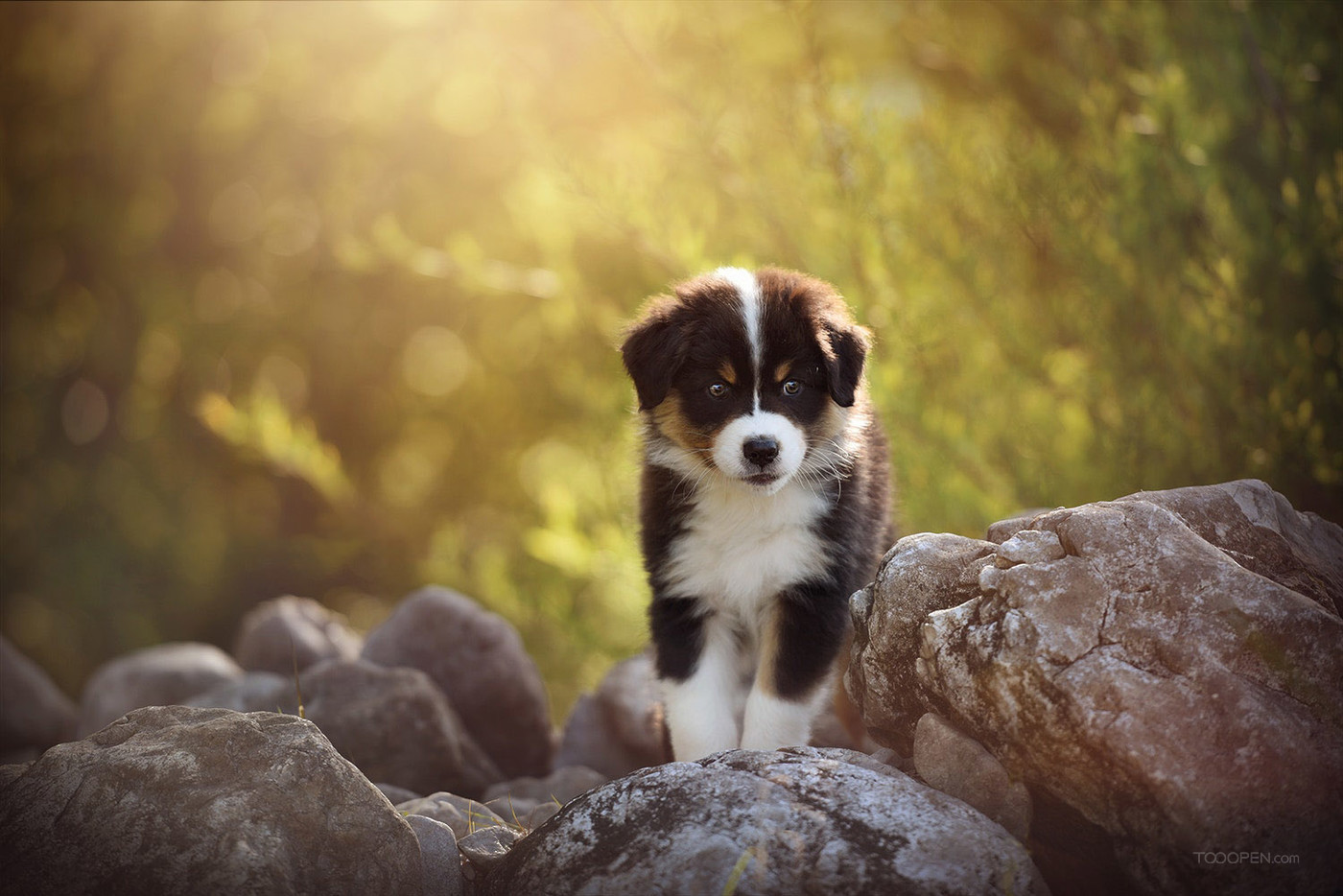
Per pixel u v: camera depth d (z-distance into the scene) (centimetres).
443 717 400
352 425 1103
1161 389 483
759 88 584
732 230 590
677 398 347
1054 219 515
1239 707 221
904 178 532
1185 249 499
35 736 536
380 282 1009
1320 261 448
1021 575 241
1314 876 212
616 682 447
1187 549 241
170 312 1014
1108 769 223
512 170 904
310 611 546
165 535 1020
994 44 635
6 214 1023
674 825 235
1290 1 479
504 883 246
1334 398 421
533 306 955
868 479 360
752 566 338
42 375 1056
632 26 568
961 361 531
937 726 248
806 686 333
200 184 1040
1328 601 259
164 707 272
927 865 221
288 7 975
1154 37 509
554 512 618
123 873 233
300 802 244
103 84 1012
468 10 879
